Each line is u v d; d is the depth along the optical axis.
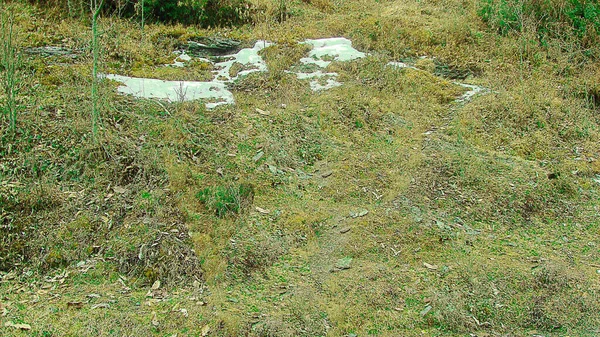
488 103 8.02
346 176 6.51
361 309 4.81
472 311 4.90
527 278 5.31
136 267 5.00
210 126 6.88
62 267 4.99
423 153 7.02
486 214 6.20
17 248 5.03
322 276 5.18
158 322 4.42
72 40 8.42
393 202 6.20
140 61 8.23
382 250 5.55
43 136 6.09
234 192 5.85
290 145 6.82
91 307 4.54
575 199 6.61
